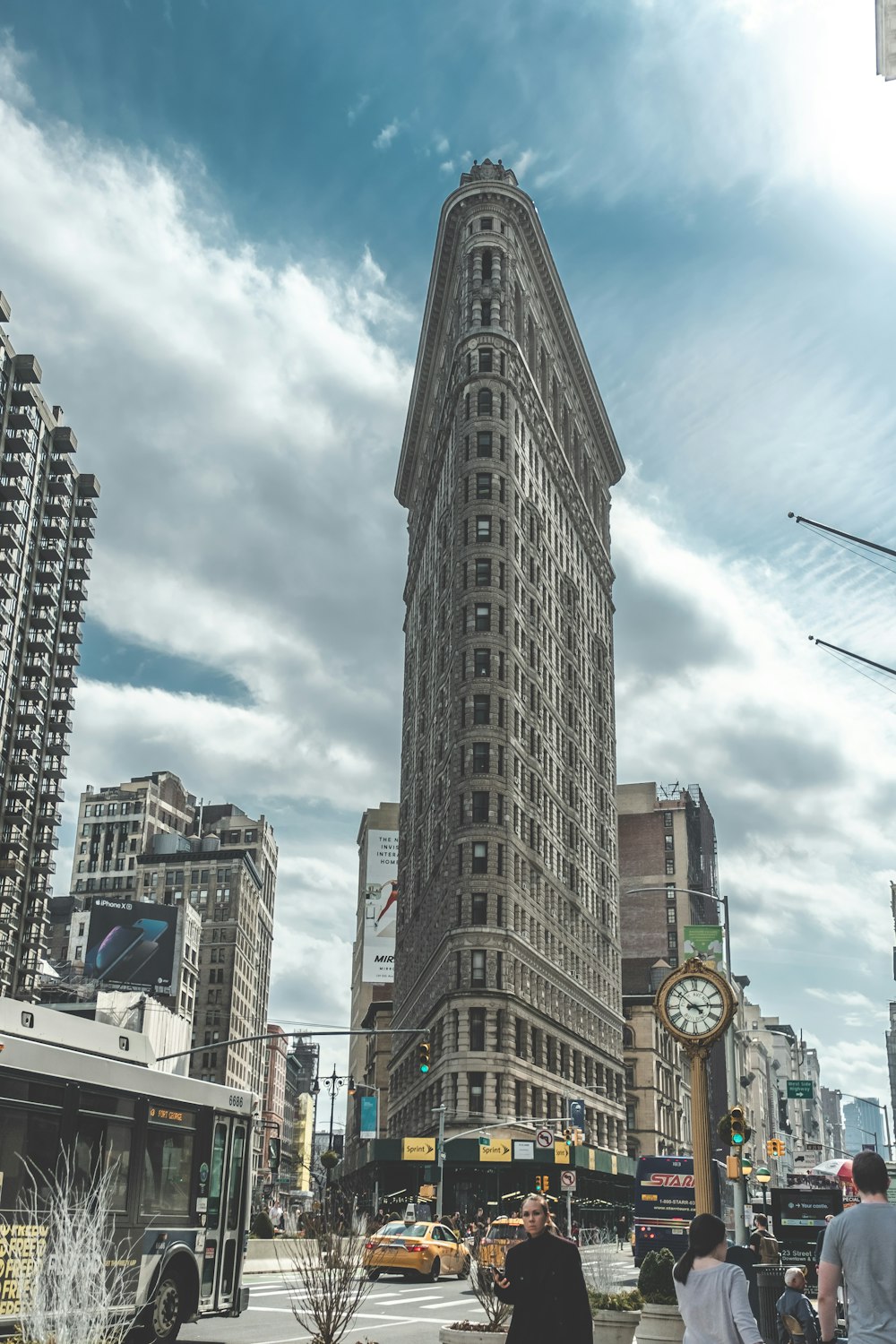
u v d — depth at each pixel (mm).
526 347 117125
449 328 121375
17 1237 15586
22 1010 16688
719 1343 9016
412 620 141875
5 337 110500
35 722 113625
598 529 144750
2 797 108625
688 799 185250
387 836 189750
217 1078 194875
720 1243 9500
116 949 135875
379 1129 164375
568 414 135250
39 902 114875
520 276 117062
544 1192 65688
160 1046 128375
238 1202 22094
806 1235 33062
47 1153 16469
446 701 106375
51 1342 13648
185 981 151000
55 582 118125
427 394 135625
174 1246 19344
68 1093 17094
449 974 92562
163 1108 19578
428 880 112062
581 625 129375
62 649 122625
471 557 102562
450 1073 89000
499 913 93000
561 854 111750
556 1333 10281
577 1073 109250
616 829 136750
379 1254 42656
